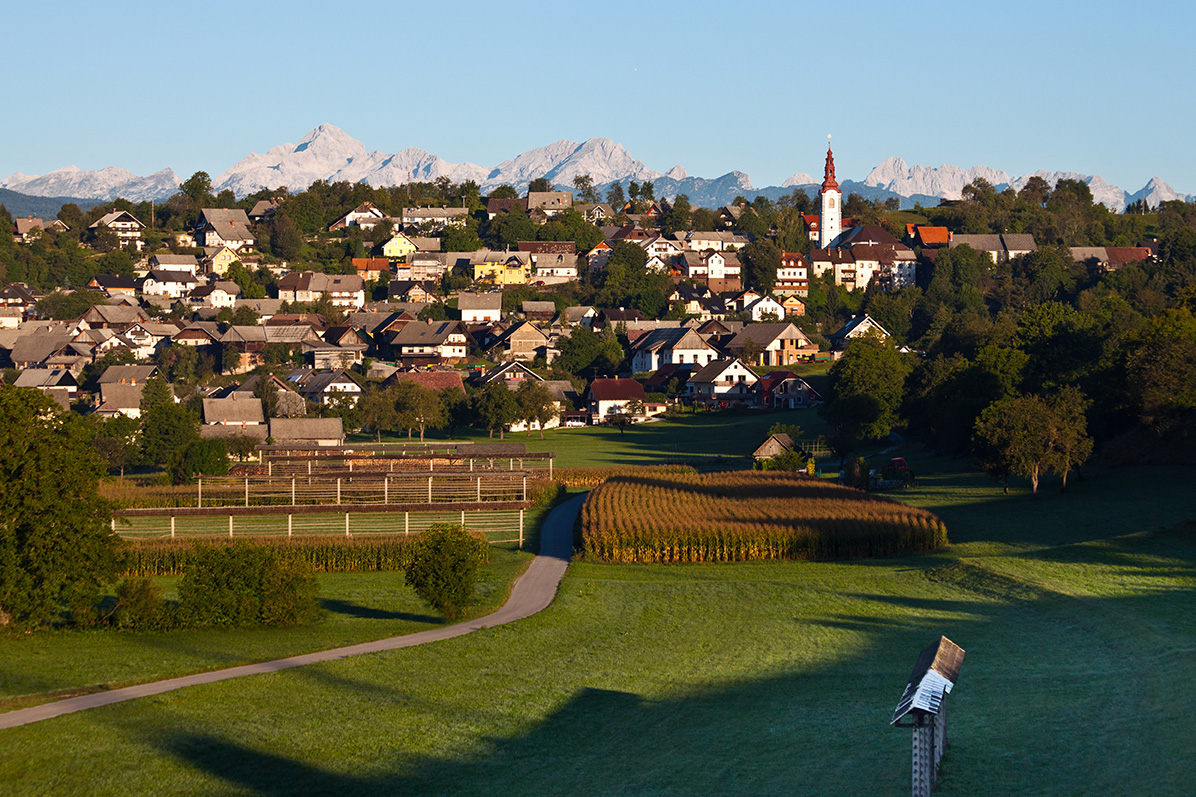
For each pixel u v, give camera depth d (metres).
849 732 35.44
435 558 55.28
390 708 40.03
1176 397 86.75
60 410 54.94
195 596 53.50
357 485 92.00
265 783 33.06
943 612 54.12
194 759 34.94
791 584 62.12
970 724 34.91
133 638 51.22
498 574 66.62
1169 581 55.03
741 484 97.44
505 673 44.75
